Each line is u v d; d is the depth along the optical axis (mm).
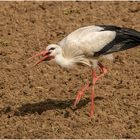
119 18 20641
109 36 15477
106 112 15188
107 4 21797
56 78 17156
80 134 14203
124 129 14406
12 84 16812
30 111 15406
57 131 14406
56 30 20000
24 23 20578
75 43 15336
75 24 20344
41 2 22172
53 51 15422
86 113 15180
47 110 15367
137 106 15398
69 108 15438
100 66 15812
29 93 16344
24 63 18000
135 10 21156
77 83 16844
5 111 15477
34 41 19297
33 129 14531
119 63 17875
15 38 19516
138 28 19734
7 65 17906
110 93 16156
